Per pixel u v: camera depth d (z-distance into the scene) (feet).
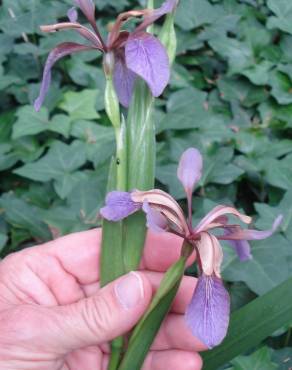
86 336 0.63
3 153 1.15
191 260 0.76
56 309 0.64
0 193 1.20
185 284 0.76
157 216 0.57
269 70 1.31
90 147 1.15
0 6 1.42
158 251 0.78
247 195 1.16
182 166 0.61
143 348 0.62
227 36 1.45
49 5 1.41
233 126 1.24
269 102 1.27
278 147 1.16
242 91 1.29
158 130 1.14
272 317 0.65
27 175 1.07
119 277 0.63
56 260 0.79
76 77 1.29
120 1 1.44
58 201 1.09
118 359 0.67
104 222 0.63
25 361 0.66
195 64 1.38
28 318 0.64
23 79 1.32
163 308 0.60
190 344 0.77
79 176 1.08
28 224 1.01
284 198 0.96
